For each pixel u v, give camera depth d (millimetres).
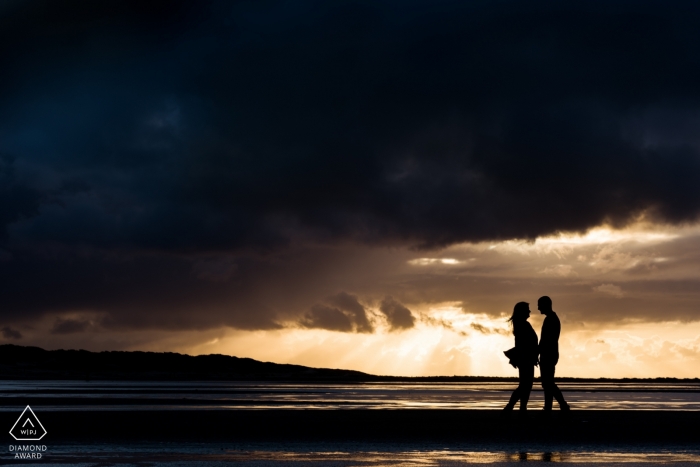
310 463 12055
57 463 11969
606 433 16281
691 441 15125
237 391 45219
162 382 79625
